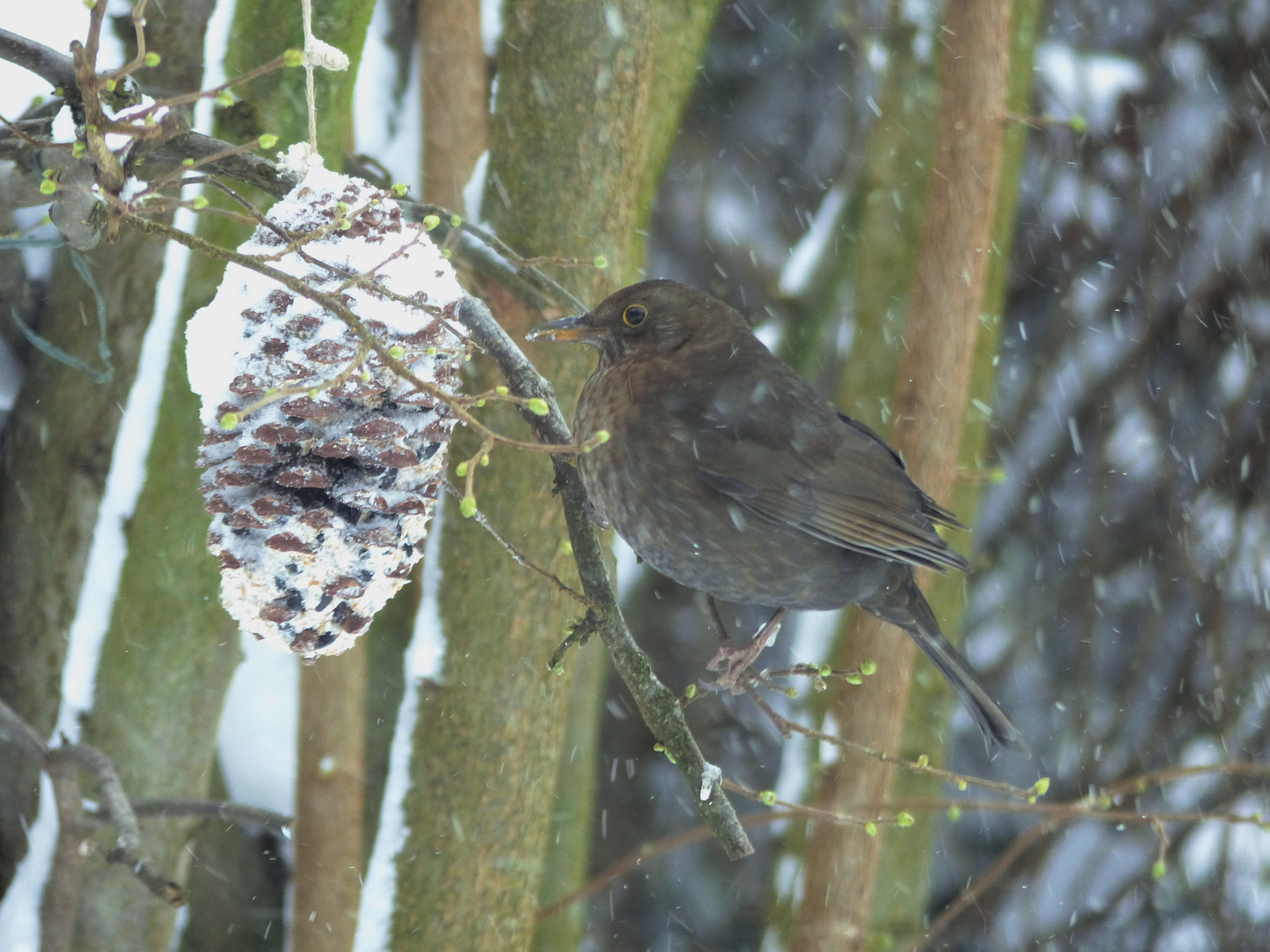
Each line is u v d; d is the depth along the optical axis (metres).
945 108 12.11
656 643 16.92
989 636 16.80
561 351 10.46
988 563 15.73
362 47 9.32
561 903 11.44
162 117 5.76
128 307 9.21
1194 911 16.08
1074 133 16.70
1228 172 16.47
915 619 9.22
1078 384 16.86
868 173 14.05
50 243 6.43
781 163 16.64
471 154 10.48
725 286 16.31
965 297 12.11
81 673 9.31
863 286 13.78
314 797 10.38
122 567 9.27
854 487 8.72
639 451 8.38
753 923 16.83
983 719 9.12
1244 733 16.03
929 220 12.17
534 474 10.45
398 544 5.89
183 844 9.80
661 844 11.64
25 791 9.49
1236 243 16.36
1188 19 16.75
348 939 10.38
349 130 10.06
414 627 10.92
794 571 8.59
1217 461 16.28
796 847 13.42
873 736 12.43
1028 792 7.74
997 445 16.70
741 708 17.00
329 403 5.59
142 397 9.22
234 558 5.73
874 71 14.99
